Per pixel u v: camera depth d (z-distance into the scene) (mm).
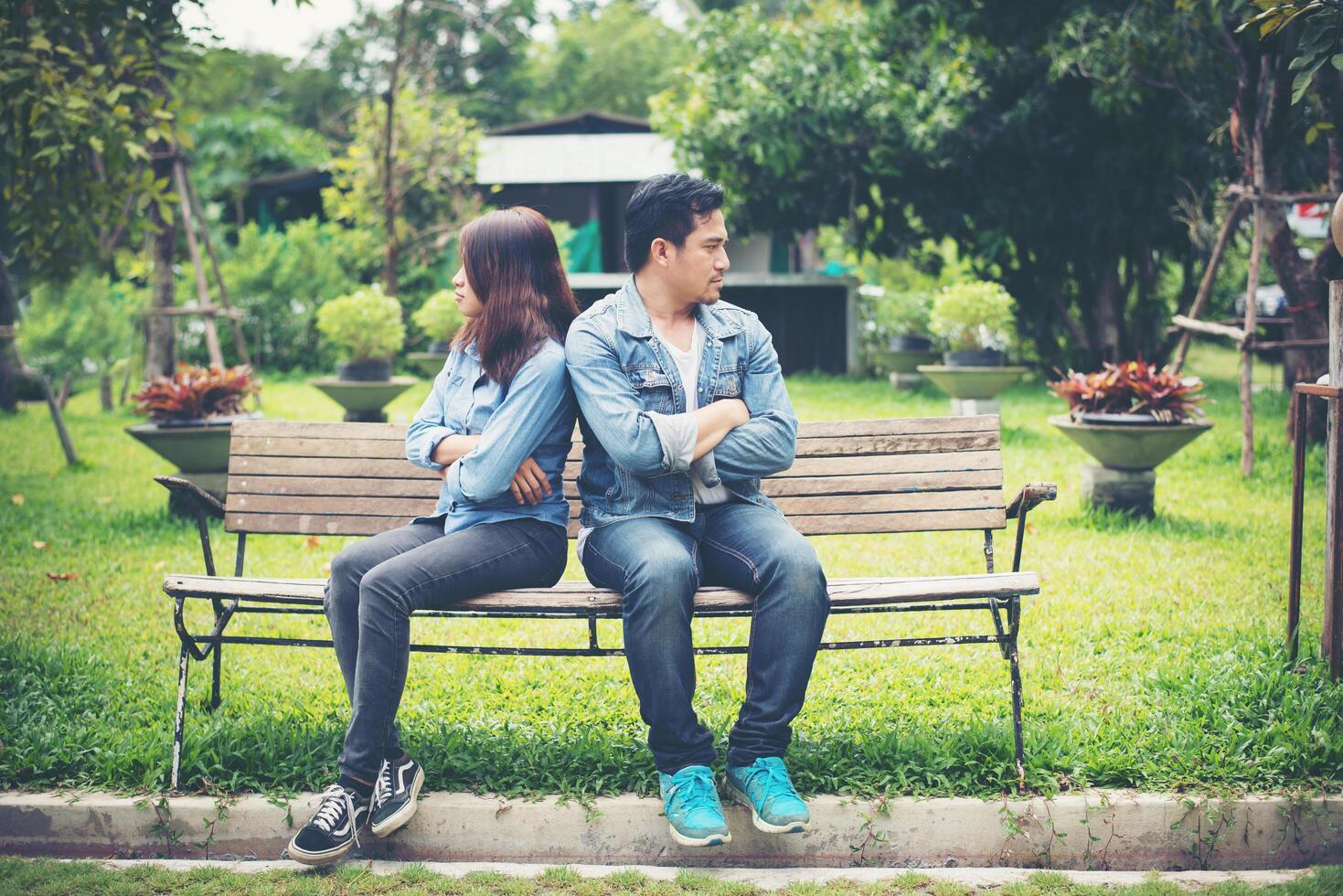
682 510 3135
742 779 2957
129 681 4039
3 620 4871
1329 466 3723
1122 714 3551
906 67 15680
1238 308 19062
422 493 3697
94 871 2949
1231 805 2994
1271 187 8688
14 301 12727
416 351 19156
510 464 3062
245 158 26578
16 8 5746
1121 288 16172
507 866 3012
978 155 15211
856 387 15617
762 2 22297
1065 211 15336
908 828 3027
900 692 3885
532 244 3258
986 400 11305
